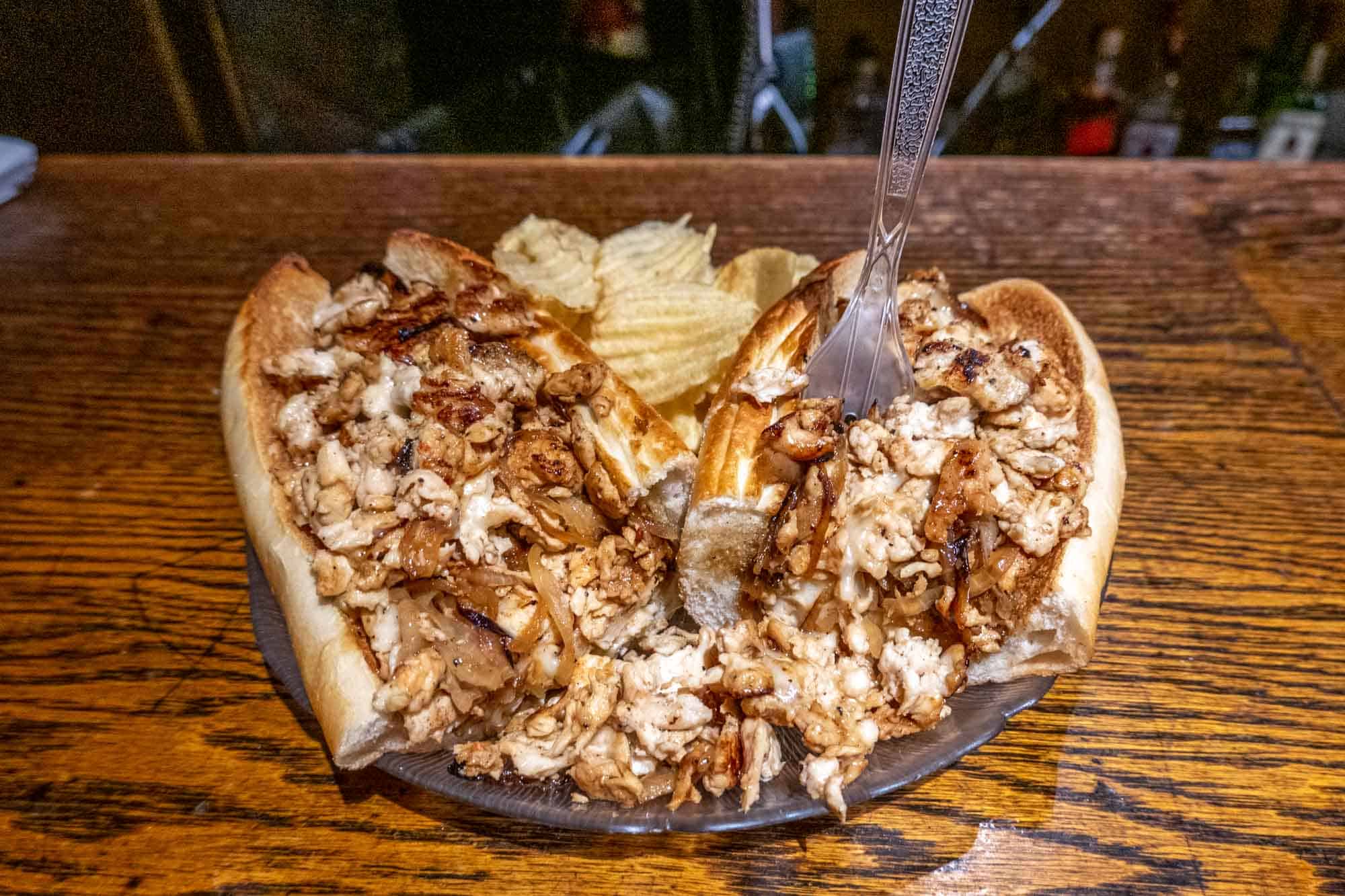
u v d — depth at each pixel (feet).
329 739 0.61
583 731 0.61
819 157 1.30
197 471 0.89
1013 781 0.63
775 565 0.66
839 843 0.60
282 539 0.69
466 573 0.64
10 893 0.58
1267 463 0.87
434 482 0.65
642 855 0.59
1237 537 0.81
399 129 1.33
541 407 0.75
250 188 1.26
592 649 0.69
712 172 1.25
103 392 0.98
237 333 0.85
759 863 0.59
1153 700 0.68
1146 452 0.89
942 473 0.65
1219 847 0.59
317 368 0.77
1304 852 0.59
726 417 0.71
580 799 0.59
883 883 0.57
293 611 0.66
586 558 0.68
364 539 0.64
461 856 0.59
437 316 0.79
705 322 0.79
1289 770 0.64
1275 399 0.94
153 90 1.24
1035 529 0.64
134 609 0.76
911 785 0.63
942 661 0.64
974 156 1.38
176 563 0.80
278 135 1.33
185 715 0.68
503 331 0.77
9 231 1.20
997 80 1.29
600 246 0.95
